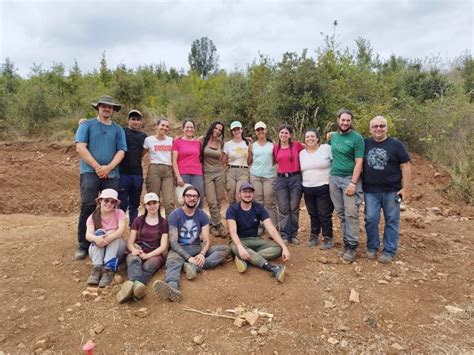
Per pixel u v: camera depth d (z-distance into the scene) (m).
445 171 8.80
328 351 3.15
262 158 5.41
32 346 3.17
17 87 18.78
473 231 6.28
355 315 3.65
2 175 9.84
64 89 17.25
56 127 14.62
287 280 4.26
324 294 4.01
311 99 9.30
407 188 4.59
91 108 15.08
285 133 5.18
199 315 3.60
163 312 3.63
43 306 3.72
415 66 16.33
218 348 3.15
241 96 10.95
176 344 3.20
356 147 4.69
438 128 9.73
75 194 9.66
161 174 5.43
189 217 4.61
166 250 4.55
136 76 15.27
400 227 6.38
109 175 4.80
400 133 9.65
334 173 4.89
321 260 4.77
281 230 5.40
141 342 3.22
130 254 4.33
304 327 3.45
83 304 3.77
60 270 4.46
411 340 3.31
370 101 10.63
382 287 4.17
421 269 4.68
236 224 4.81
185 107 14.78
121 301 3.73
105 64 18.02
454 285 4.29
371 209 4.75
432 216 7.07
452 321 3.58
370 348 3.19
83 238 4.78
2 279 4.19
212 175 5.67
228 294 3.94
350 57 11.94
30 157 11.80
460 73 16.44
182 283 4.12
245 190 4.64
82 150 4.52
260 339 3.27
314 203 5.23
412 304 3.85
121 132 4.91
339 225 6.26
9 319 3.50
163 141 5.47
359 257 4.95
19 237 5.65
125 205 5.34
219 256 4.49
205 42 35.94
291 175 5.26
